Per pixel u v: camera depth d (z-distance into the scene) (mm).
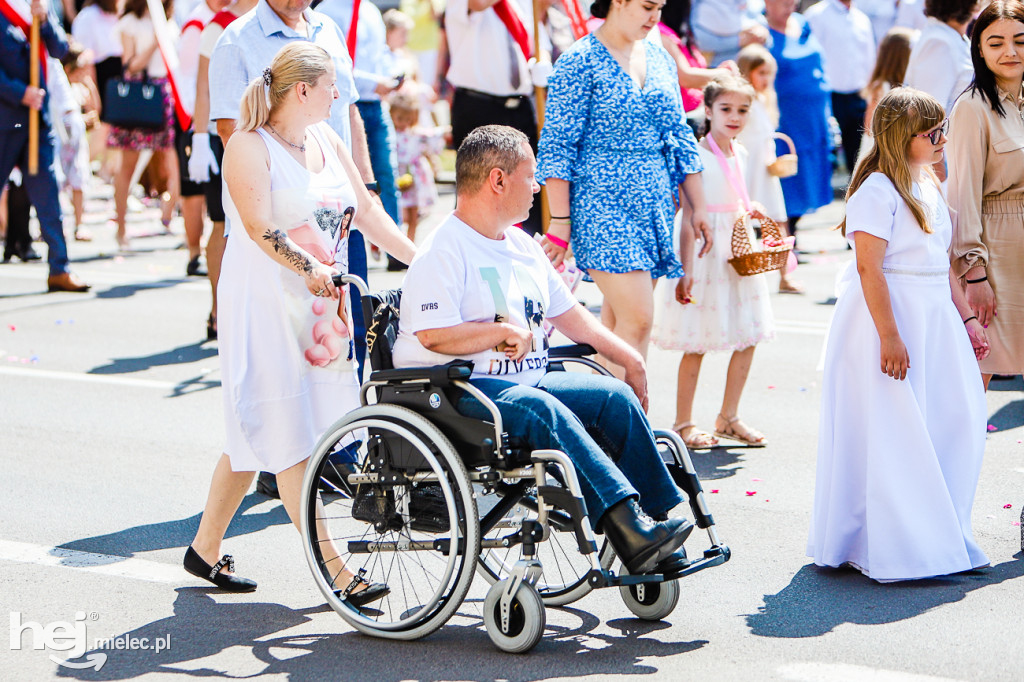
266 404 11883
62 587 12664
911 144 12320
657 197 16188
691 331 17125
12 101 27750
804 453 17062
